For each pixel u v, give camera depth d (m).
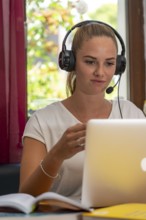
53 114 1.71
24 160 1.59
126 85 2.51
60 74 2.40
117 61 1.68
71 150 1.32
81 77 1.61
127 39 2.50
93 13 2.46
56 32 2.42
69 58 1.63
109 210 1.10
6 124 2.11
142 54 2.51
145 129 1.27
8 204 1.13
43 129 1.67
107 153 1.25
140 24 2.50
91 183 1.27
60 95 2.39
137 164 1.27
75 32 1.65
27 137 1.65
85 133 1.28
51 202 1.12
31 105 2.28
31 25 2.30
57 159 1.36
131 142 1.26
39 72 2.36
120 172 1.27
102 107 1.74
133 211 1.09
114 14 2.50
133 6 2.49
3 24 2.07
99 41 1.57
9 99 2.11
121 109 1.78
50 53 2.44
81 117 1.71
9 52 2.10
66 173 1.62
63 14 2.42
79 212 1.07
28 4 2.24
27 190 1.41
